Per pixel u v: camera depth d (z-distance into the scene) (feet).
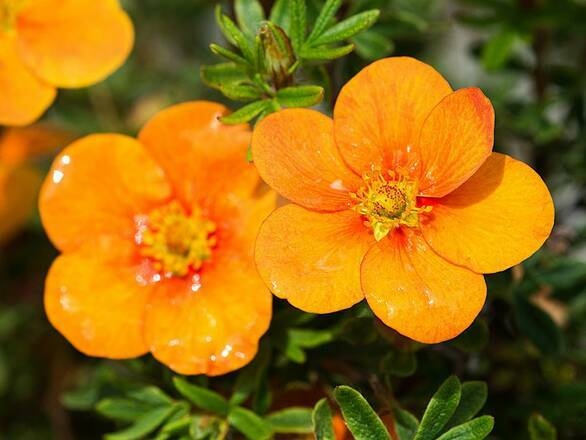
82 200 0.57
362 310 0.55
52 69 0.61
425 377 0.60
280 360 0.59
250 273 0.56
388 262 0.52
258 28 0.58
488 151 0.50
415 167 0.53
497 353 0.63
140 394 0.59
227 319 0.55
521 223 0.51
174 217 0.57
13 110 0.62
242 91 0.56
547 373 0.63
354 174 0.53
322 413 0.53
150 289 0.57
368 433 0.51
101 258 0.57
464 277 0.51
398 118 0.53
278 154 0.52
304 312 0.58
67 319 0.56
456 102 0.51
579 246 0.66
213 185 0.57
